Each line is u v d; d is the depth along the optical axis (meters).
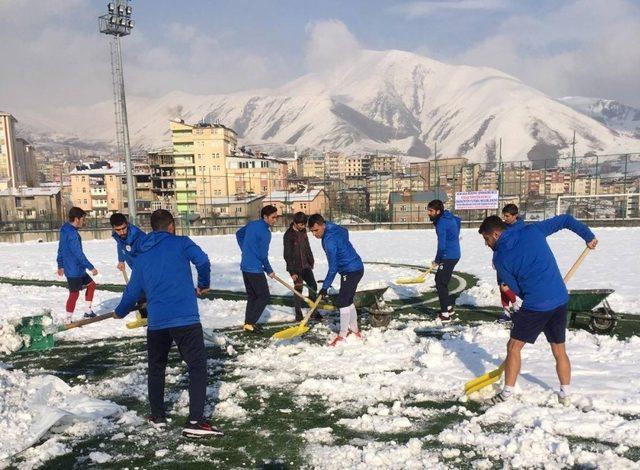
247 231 7.30
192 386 3.95
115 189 83.00
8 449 3.69
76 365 6.00
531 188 36.50
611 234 26.12
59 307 9.73
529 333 4.18
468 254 18.25
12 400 4.48
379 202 41.31
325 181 47.41
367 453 3.48
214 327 7.78
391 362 5.66
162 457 3.63
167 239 4.11
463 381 4.95
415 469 3.35
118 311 4.16
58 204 72.06
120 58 30.42
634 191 33.72
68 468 3.50
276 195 58.91
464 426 3.93
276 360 5.88
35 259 20.88
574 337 6.30
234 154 83.81
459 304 9.09
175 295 3.98
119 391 5.00
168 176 80.50
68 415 4.11
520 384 4.73
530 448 3.51
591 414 4.02
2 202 71.50
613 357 5.54
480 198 36.81
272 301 9.90
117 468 3.48
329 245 6.35
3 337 4.94
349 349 6.16
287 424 4.14
